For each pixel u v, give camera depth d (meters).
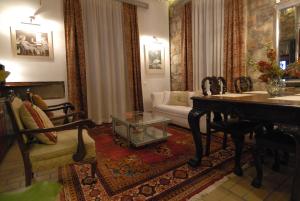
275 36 3.17
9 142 2.32
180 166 2.07
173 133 3.25
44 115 1.91
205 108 1.94
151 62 5.09
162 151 2.50
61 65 3.84
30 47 3.53
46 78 3.71
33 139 1.73
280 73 1.87
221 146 2.59
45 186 0.43
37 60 3.61
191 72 4.69
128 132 2.69
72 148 1.64
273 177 1.81
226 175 1.86
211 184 1.72
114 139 3.05
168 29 5.36
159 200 1.51
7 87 2.94
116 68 4.51
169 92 4.40
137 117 3.12
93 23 4.09
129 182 1.78
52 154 1.56
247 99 1.62
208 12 4.17
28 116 1.58
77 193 1.62
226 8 3.76
